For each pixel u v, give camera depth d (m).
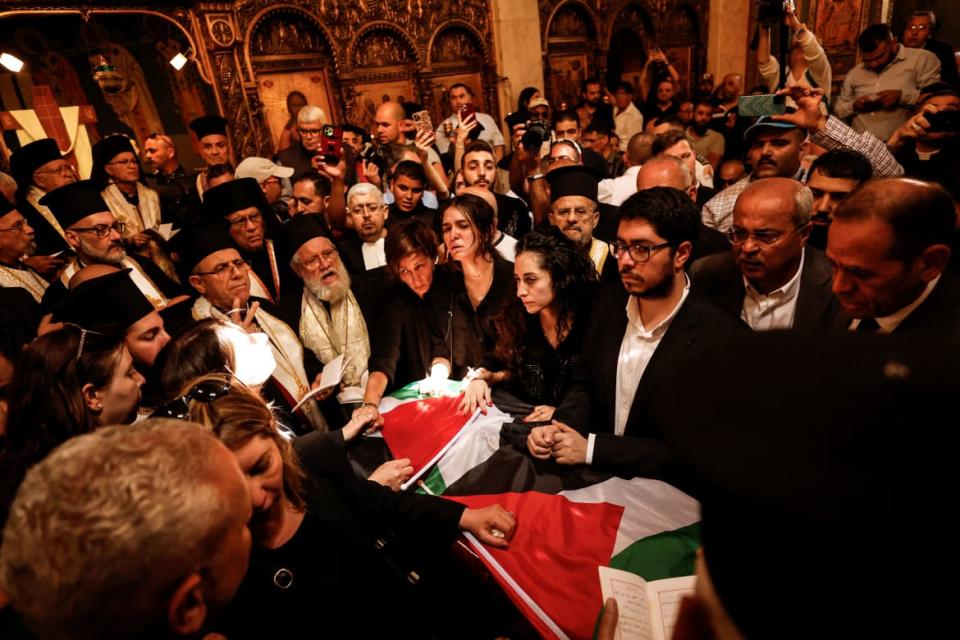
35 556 0.55
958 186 2.27
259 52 5.85
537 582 1.25
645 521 1.35
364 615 1.19
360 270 3.20
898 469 0.26
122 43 5.05
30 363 1.22
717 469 0.29
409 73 6.72
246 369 1.54
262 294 2.81
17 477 1.17
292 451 1.17
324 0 6.01
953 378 0.29
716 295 1.95
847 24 7.82
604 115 6.32
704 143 5.82
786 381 0.31
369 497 1.37
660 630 1.11
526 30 7.16
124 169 3.74
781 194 1.59
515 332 2.03
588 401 1.80
